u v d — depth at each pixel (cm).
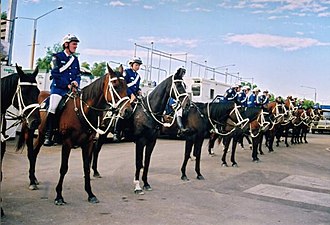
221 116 1119
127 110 650
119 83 648
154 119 777
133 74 827
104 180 865
